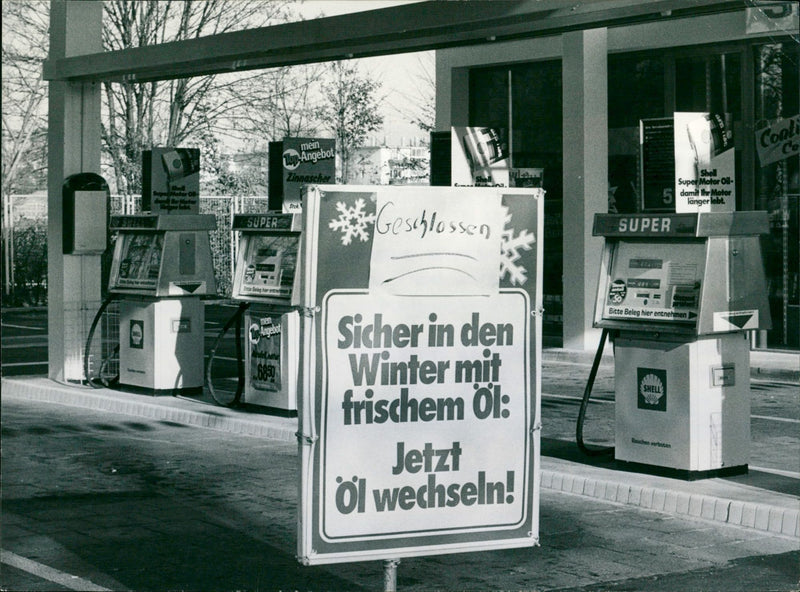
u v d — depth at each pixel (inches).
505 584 259.4
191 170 546.0
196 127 1162.6
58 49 562.3
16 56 1151.0
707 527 310.8
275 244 478.6
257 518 319.3
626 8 397.1
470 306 199.3
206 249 535.8
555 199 789.9
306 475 189.8
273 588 255.9
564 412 498.6
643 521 317.1
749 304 347.9
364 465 193.2
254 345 481.1
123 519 317.1
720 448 347.9
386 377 194.2
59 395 543.8
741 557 281.7
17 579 260.7
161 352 526.3
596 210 691.4
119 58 531.8
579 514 325.1
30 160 1163.3
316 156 497.7
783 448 414.0
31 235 1107.3
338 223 190.7
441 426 197.8
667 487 334.6
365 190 192.2
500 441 201.5
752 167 680.4
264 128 1160.8
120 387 552.7
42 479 368.2
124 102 1162.0
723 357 348.2
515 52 785.6
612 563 276.4
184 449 421.1
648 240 354.9
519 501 203.0
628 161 747.4
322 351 190.4
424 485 196.9
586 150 685.3
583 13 402.9
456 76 831.1
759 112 677.3
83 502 336.8
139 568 270.5
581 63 681.6
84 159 569.3
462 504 199.3
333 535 191.3
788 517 303.6
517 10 412.5
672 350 346.0
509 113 812.6
